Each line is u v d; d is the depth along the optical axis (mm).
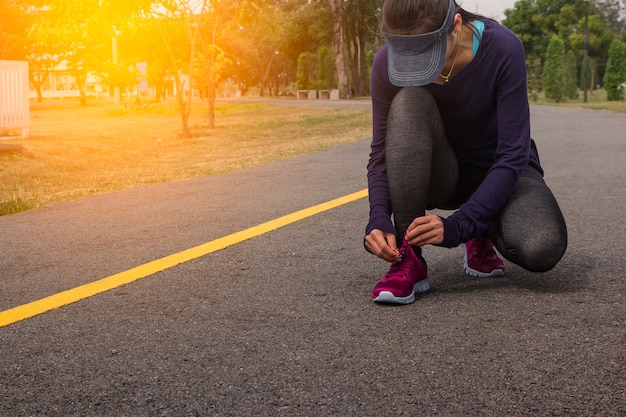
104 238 3656
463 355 1748
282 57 63281
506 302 2191
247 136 12766
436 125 2293
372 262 2857
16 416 1507
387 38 2088
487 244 2533
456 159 2449
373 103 2383
